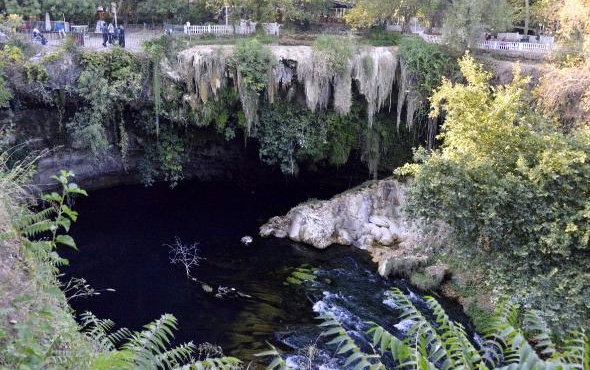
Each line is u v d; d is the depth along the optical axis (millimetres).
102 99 20750
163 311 15250
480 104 15203
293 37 26125
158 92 21609
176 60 21703
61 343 5691
